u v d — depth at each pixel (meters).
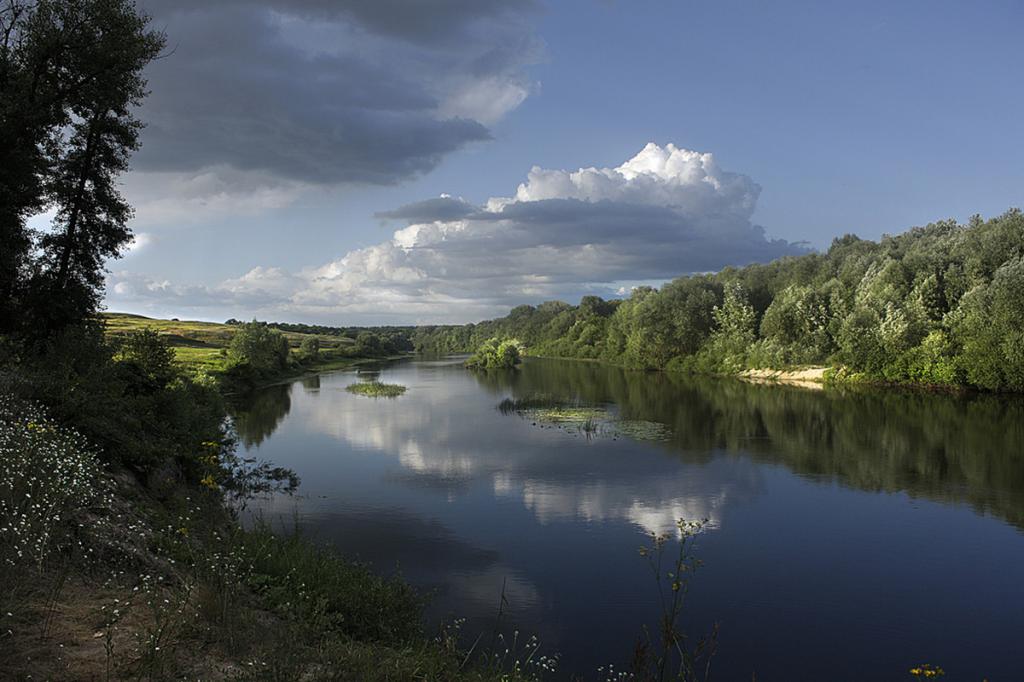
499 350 104.12
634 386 68.31
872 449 32.00
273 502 22.17
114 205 27.86
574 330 140.75
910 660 12.40
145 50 26.45
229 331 137.00
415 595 11.33
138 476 14.60
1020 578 16.16
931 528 19.95
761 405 49.72
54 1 24.41
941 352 56.88
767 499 23.17
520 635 12.81
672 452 31.81
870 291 67.94
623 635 12.98
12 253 23.83
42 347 23.48
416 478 26.33
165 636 6.09
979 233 66.56
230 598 7.43
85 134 26.84
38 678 4.89
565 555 17.48
